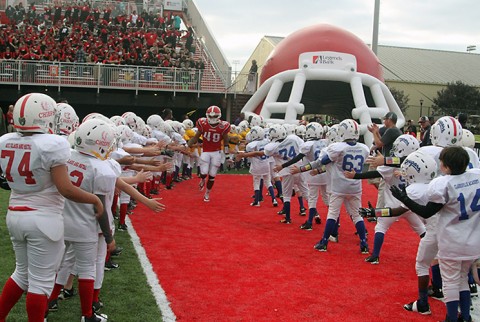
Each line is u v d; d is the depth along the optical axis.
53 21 25.66
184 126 14.24
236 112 22.02
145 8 29.64
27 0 28.03
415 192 4.77
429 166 4.80
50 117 3.72
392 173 6.16
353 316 4.75
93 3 28.61
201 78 21.14
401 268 6.33
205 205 10.37
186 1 30.62
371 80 19.28
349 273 6.05
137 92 20.28
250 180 14.67
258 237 7.70
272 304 4.97
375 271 6.16
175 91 20.70
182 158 14.28
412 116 37.97
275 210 9.99
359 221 7.02
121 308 4.72
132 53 21.84
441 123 5.56
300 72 18.91
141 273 5.77
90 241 4.14
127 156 5.74
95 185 4.06
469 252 4.29
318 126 8.30
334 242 7.56
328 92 21.38
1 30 22.86
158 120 10.69
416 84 42.50
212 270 5.98
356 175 6.38
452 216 4.34
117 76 19.94
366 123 18.25
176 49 24.84
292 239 7.64
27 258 3.73
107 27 24.50
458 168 4.31
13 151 3.62
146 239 7.33
